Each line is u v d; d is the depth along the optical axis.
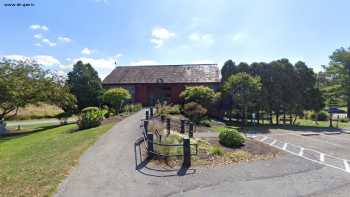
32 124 36.78
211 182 8.88
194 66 46.62
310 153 14.55
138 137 16.05
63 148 14.35
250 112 33.78
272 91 34.22
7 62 32.06
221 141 15.16
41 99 33.09
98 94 43.66
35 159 12.29
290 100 33.97
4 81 29.20
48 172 9.49
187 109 27.34
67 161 10.97
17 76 31.86
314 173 10.12
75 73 44.56
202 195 7.80
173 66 47.47
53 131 24.83
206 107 32.28
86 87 43.72
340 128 29.83
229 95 32.78
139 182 8.73
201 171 10.10
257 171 10.24
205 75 43.72
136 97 44.47
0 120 31.02
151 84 44.16
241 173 9.95
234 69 37.22
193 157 11.91
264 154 13.19
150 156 11.61
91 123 23.05
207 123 26.45
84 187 8.17
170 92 44.19
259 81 32.22
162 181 8.90
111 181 8.75
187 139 10.90
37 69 34.38
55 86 34.56
